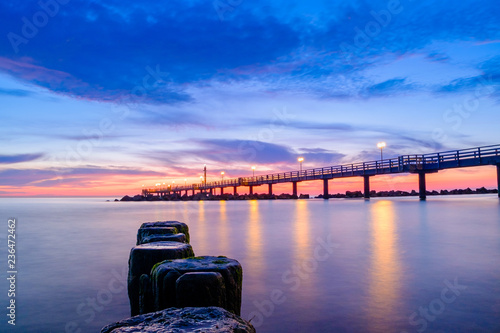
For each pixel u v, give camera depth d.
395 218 18.75
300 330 4.40
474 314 4.80
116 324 2.01
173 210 35.53
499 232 12.95
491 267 7.41
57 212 35.69
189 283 2.88
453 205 27.39
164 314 2.16
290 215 23.22
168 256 3.95
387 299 5.46
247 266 7.91
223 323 2.00
